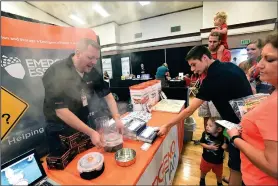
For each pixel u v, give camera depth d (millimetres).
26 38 1018
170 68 7160
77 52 948
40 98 1103
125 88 1939
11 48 950
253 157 611
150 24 6945
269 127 536
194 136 2432
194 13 6145
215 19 1955
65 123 951
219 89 1080
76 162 856
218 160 1295
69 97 963
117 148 933
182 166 1607
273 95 583
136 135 1053
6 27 911
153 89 1863
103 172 762
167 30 6719
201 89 1192
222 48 1807
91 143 991
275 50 529
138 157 871
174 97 2184
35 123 1075
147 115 1488
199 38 6277
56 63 950
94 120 1201
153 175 916
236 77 1041
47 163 811
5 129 936
